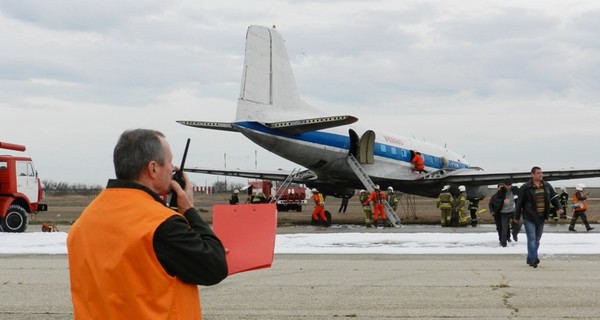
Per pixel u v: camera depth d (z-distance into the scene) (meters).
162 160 3.71
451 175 32.00
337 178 31.66
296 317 8.59
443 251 16.91
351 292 10.48
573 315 8.60
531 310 8.94
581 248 17.52
